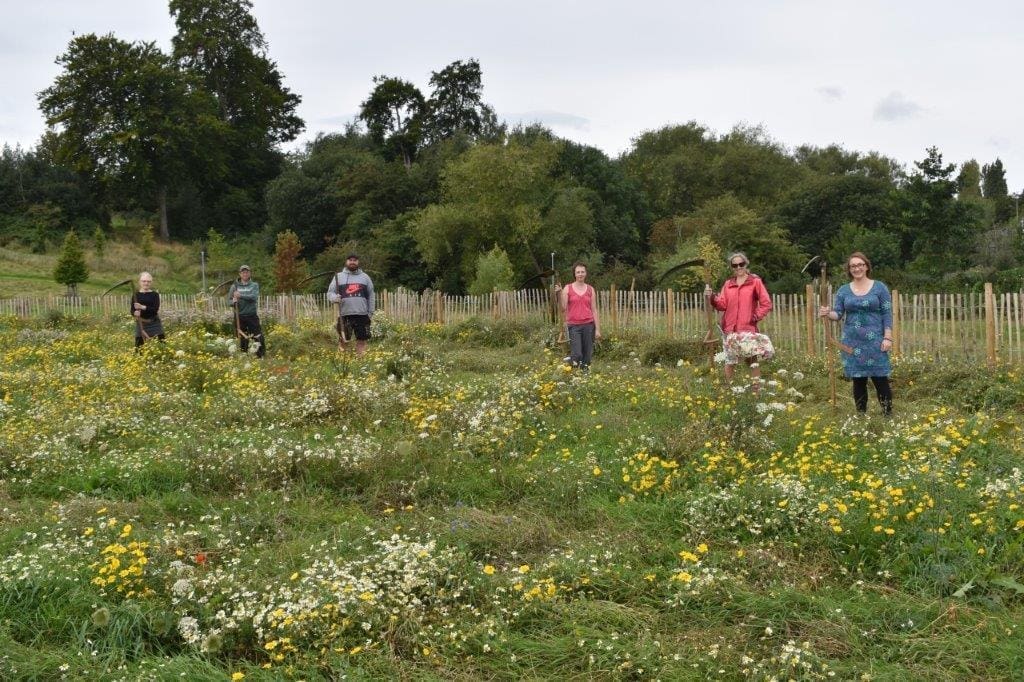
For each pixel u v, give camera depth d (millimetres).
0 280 51000
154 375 11688
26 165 71562
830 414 8656
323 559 5211
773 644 4258
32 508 6461
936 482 5805
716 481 6355
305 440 7855
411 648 4340
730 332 9930
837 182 60781
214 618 4520
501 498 6633
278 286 50875
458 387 10398
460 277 49812
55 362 13789
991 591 4609
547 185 52906
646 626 4426
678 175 75562
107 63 69375
